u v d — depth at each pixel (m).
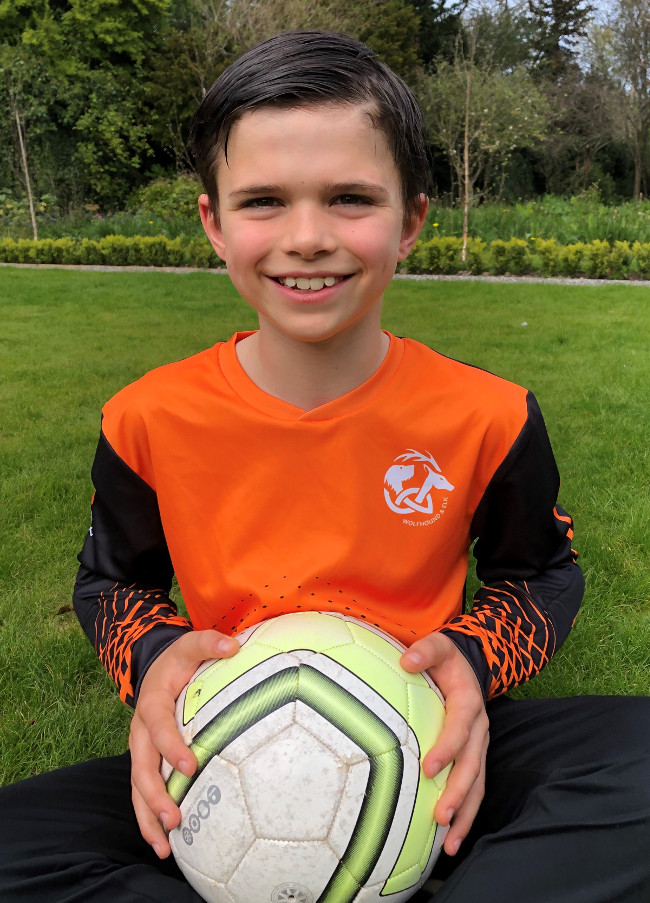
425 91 19.03
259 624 1.34
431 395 1.46
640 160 28.53
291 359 1.41
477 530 1.58
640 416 5.19
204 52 23.55
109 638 1.48
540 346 7.45
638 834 1.08
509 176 27.06
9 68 21.11
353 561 1.42
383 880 1.12
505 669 1.38
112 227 19.75
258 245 1.27
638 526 3.53
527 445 1.47
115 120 23.55
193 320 9.15
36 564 3.29
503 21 26.00
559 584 1.58
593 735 1.35
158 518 1.58
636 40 25.31
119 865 1.20
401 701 1.20
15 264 15.99
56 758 2.16
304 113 1.21
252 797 1.10
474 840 1.38
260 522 1.45
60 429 5.03
